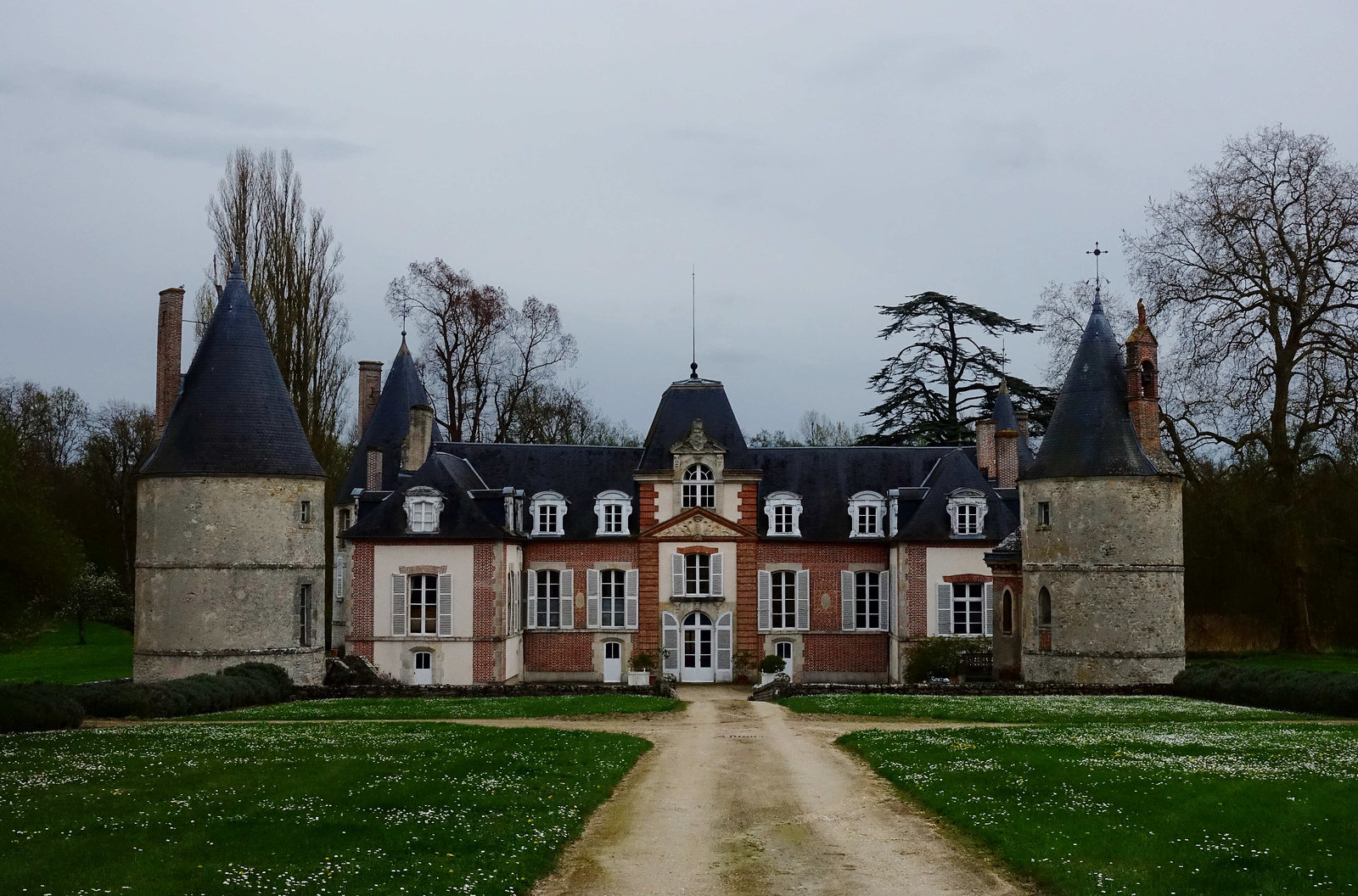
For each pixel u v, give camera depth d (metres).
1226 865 14.15
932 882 14.32
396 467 51.84
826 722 30.19
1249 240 46.31
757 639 48.50
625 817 17.91
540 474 50.47
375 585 45.12
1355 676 30.72
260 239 51.94
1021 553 42.25
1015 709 31.66
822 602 48.81
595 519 49.44
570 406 73.12
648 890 14.07
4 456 30.08
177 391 42.66
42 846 14.39
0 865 13.53
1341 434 43.47
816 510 50.06
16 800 17.09
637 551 48.81
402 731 26.27
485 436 65.56
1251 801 17.25
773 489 50.69
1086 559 39.03
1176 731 26.28
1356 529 47.78
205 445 38.66
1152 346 40.00
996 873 14.62
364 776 19.31
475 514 45.44
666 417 49.81
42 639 61.41
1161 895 13.15
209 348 39.94
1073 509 39.38
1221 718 29.78
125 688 30.50
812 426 95.75
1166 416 48.28
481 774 19.88
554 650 48.69
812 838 16.52
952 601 46.31
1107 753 22.19
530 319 66.38
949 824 17.16
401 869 13.80
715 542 48.59
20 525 28.45
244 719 30.14
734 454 49.12
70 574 29.81
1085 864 14.34
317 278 53.22
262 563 38.69
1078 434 39.91
